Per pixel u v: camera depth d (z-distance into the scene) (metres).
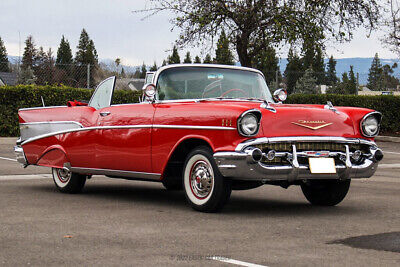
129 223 5.61
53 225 5.46
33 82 20.17
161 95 6.97
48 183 9.18
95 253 4.31
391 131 23.23
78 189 8.05
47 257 4.18
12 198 7.38
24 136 8.58
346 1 18.41
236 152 5.86
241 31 17.73
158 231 5.20
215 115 6.09
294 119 6.13
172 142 6.48
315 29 17.67
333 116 6.35
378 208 6.79
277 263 4.02
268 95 7.55
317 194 7.04
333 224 5.63
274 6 17.09
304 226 5.51
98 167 7.48
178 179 6.94
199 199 6.34
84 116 7.68
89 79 20.38
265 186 9.15
